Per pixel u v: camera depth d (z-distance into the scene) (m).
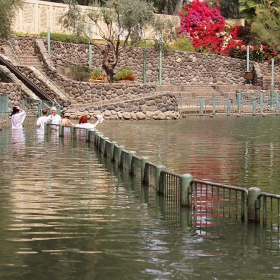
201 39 58.38
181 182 12.32
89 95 43.38
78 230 10.36
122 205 12.42
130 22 44.72
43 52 46.03
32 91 41.75
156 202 12.77
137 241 9.74
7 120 35.16
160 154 21.19
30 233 10.14
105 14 44.41
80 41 49.47
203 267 8.55
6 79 41.62
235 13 67.75
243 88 55.28
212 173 16.84
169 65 53.81
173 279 8.11
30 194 13.38
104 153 20.14
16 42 46.03
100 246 9.45
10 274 8.23
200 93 51.06
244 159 20.00
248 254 9.15
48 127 28.42
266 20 56.88
